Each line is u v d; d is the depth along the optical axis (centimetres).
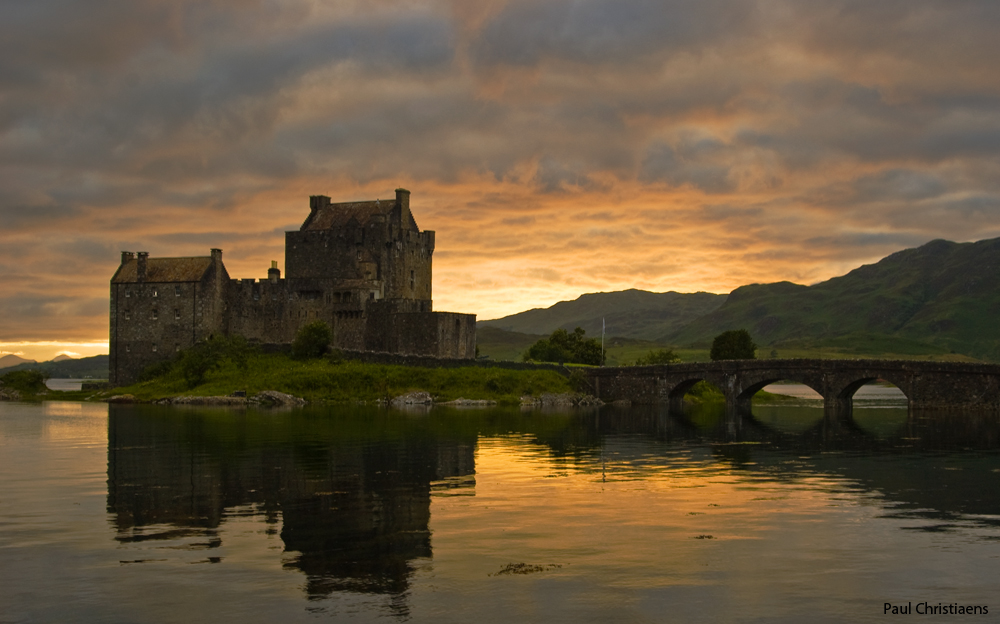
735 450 7819
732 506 5056
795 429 10075
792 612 3331
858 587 3600
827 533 4412
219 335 15925
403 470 6344
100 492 5409
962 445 8262
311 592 3475
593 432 9506
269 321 17025
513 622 3203
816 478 6122
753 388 15138
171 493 5375
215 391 14362
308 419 10775
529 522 4609
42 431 9081
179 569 3747
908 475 6294
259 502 5100
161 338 16475
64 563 3828
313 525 4519
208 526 4488
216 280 16575
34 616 3244
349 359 15550
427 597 3431
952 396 12988
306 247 17512
